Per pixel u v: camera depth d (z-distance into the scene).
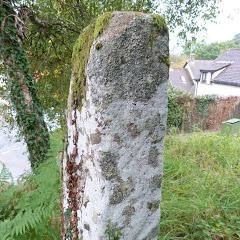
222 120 16.23
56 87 6.32
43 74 6.18
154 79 1.69
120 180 1.71
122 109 1.64
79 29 5.80
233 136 7.35
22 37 4.61
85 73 1.66
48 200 2.61
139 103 1.68
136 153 1.72
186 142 6.12
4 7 4.38
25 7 4.89
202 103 15.46
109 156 1.66
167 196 3.34
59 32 5.74
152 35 1.64
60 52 6.00
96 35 1.59
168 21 7.13
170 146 5.94
